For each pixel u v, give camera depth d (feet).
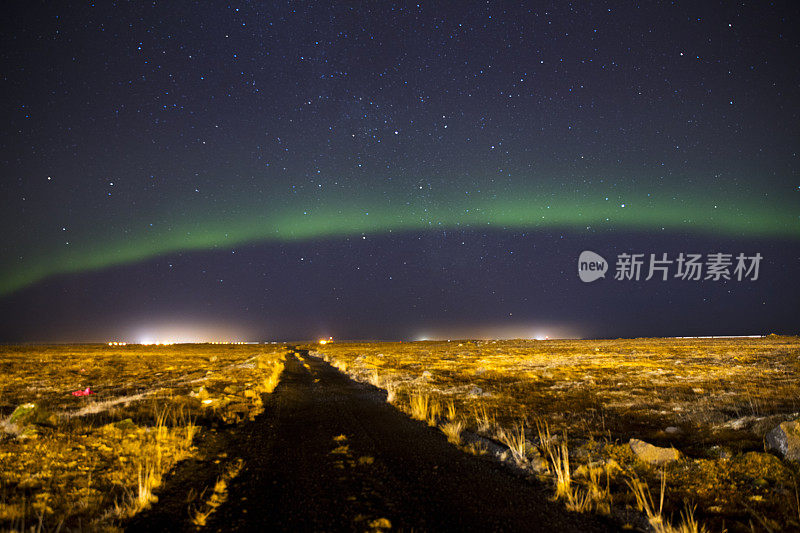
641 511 20.68
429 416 46.91
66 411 53.98
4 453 29.27
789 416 32.32
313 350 319.27
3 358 191.83
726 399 51.19
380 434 39.37
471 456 31.58
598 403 53.72
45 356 216.54
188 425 39.60
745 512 20.29
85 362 173.99
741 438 32.09
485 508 21.67
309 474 27.50
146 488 23.21
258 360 149.07
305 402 61.77
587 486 24.45
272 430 41.75
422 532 18.92
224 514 21.17
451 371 111.75
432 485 25.17
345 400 62.95
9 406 61.72
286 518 20.52
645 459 27.94
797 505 20.51
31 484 24.22
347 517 20.56
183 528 19.49
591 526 19.60
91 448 31.76
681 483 24.16
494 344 346.33
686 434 35.42
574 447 32.48
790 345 198.29
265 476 27.25
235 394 67.26
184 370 136.67
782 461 25.82
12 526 18.90
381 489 24.50
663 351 178.19
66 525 19.58
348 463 29.91
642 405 50.78
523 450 31.22
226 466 29.45
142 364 168.25
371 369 115.96
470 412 48.78
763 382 67.62
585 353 186.39
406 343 428.15
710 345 220.23
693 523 18.56
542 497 23.20
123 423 38.32
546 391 67.15
